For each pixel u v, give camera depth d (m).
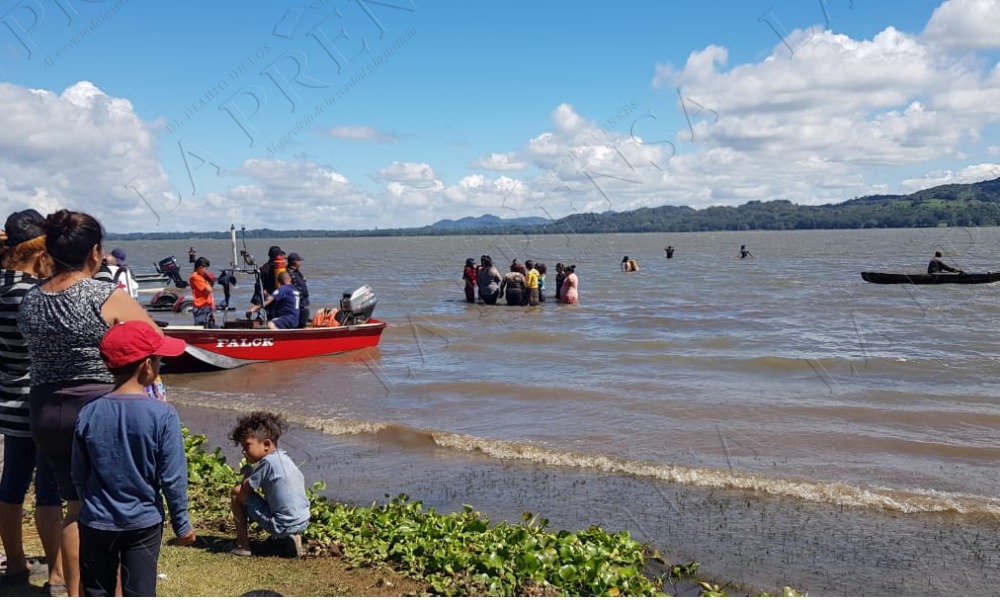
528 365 15.65
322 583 5.17
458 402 12.26
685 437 10.05
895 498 7.75
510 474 8.62
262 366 15.48
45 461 4.18
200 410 11.89
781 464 8.90
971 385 13.41
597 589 5.32
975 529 6.98
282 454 5.86
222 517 6.51
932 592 5.74
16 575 4.54
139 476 3.46
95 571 3.52
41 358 3.67
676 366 15.43
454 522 6.20
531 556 5.46
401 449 9.62
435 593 5.12
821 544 6.65
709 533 6.91
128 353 3.42
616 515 7.36
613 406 11.82
